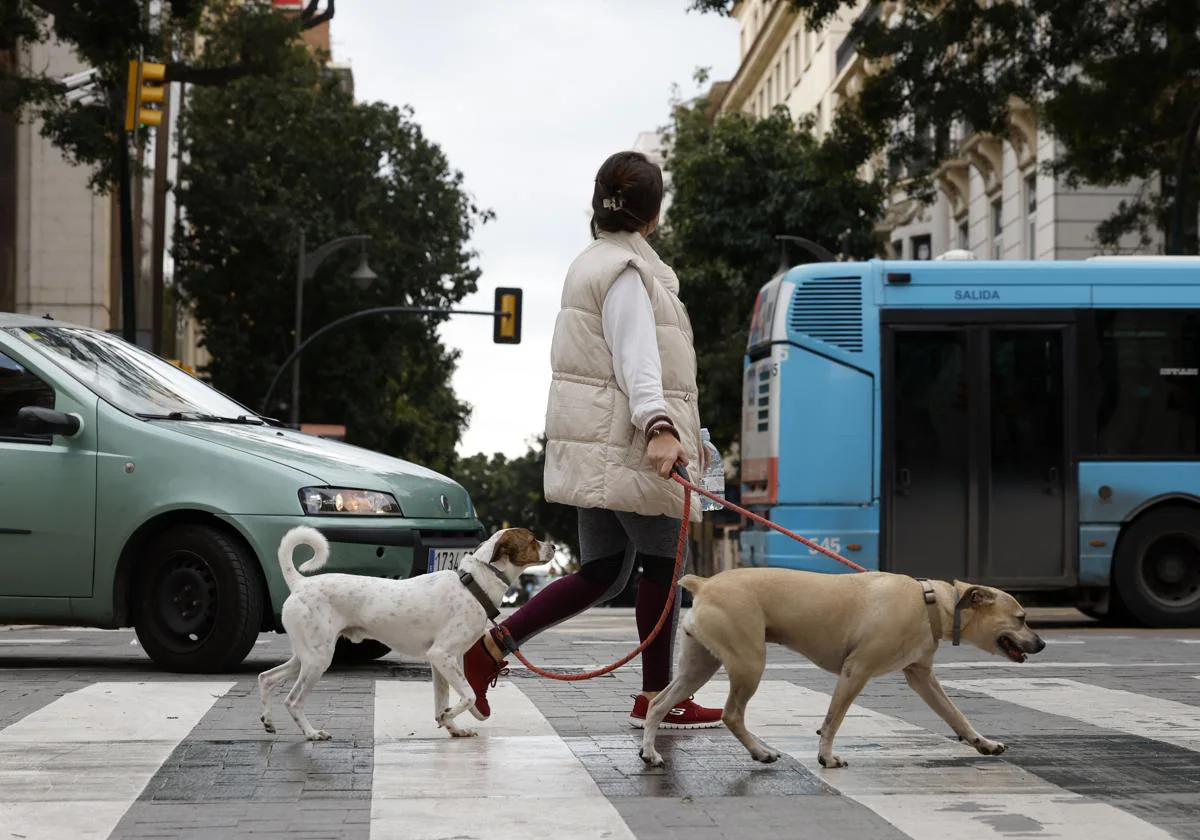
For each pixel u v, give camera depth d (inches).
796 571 232.2
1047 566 594.6
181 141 1797.5
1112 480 594.9
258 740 248.2
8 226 1438.2
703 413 1685.5
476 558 254.2
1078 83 994.1
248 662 393.1
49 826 182.4
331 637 251.1
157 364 410.3
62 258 1450.5
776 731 262.4
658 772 221.3
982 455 596.7
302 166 1800.0
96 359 391.2
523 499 4827.8
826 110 2356.1
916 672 240.8
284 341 1786.4
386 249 1764.3
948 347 600.7
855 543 596.4
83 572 365.7
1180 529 596.7
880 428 597.6
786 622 228.8
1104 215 1295.5
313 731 248.8
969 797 203.0
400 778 214.1
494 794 203.0
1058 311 598.9
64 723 264.5
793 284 608.4
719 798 201.9
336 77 1897.1
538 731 260.5
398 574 367.6
